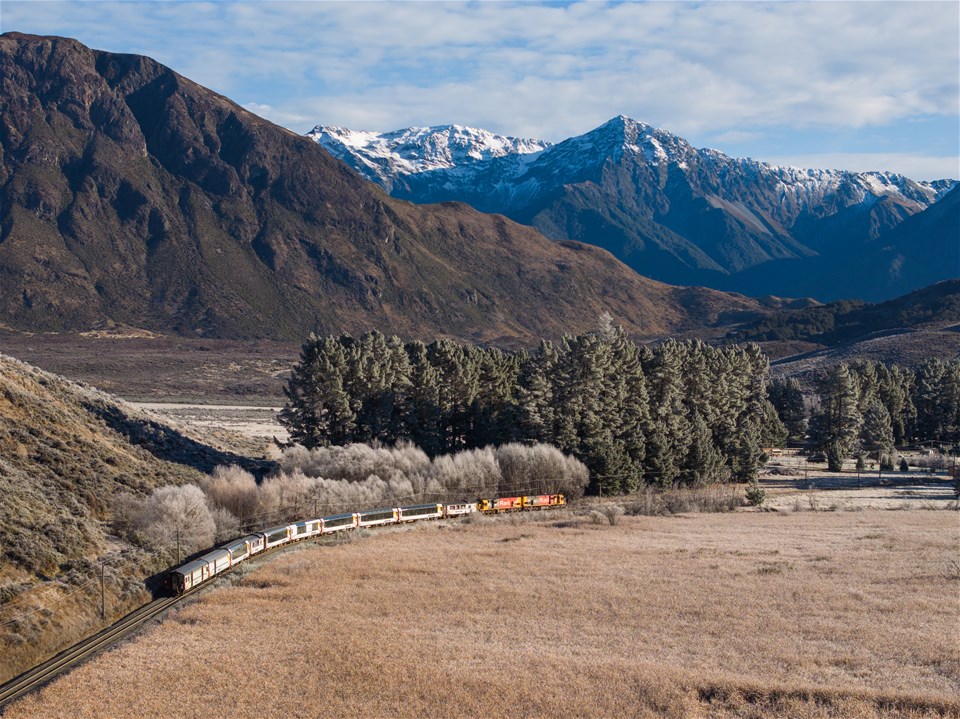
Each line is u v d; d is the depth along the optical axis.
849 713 30.80
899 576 52.09
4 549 43.88
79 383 87.44
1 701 33.09
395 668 35.50
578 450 93.94
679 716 30.86
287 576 51.09
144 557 49.69
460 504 78.50
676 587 49.41
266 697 32.84
